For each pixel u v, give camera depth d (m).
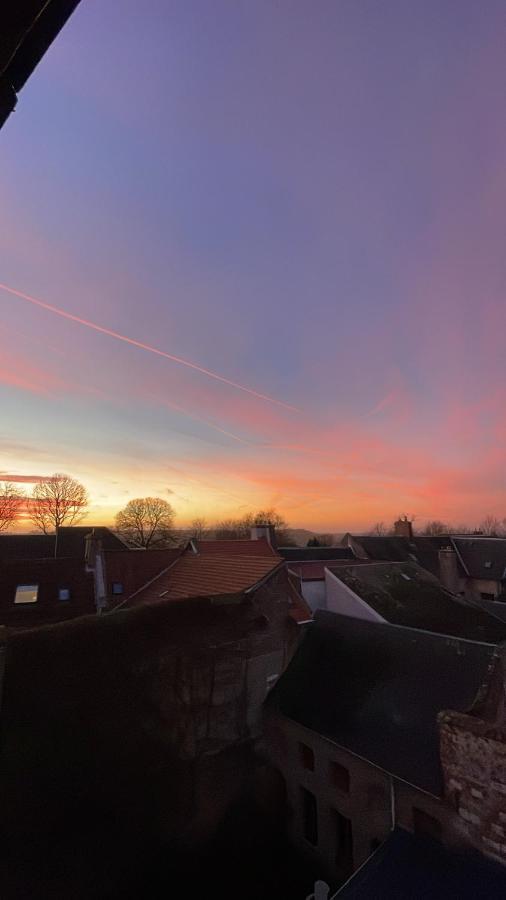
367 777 12.55
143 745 13.68
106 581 21.64
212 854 13.84
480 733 10.02
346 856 13.23
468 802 10.13
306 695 15.99
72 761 12.46
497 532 94.25
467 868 9.72
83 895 11.87
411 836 11.05
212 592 17.77
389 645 16.14
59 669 12.70
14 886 11.12
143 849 13.02
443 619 24.39
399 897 9.58
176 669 14.70
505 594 39.81
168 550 24.64
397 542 49.47
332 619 18.97
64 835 11.96
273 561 18.52
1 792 11.41
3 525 60.22
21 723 11.95
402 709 13.58
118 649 13.71
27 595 20.06
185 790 14.19
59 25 2.01
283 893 12.59
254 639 16.56
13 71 2.10
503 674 10.23
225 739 15.37
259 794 15.46
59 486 65.38
